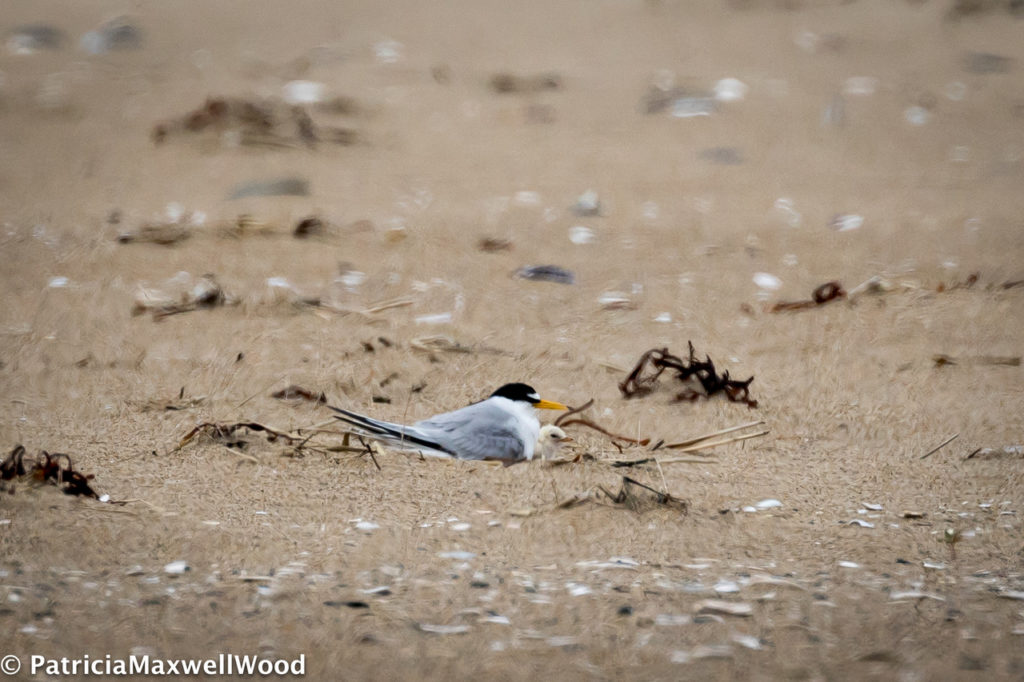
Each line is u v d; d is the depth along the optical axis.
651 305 13.94
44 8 33.91
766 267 15.50
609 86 26.88
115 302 13.81
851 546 7.87
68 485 8.50
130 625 6.72
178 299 13.86
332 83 26.62
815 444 9.99
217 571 7.38
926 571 7.51
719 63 28.72
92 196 18.83
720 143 22.67
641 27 32.31
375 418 10.47
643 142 22.78
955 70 27.55
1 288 14.32
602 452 9.76
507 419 9.48
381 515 8.28
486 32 32.03
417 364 11.85
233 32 31.83
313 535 7.93
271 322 13.12
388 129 23.39
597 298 14.20
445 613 6.92
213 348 12.27
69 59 28.89
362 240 16.48
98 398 10.86
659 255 16.03
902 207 18.45
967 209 18.20
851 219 17.50
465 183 19.86
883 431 10.23
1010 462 9.48
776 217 17.94
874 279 14.34
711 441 9.99
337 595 7.11
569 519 8.23
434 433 9.41
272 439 9.75
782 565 7.58
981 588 7.28
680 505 8.50
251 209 17.88
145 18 32.91
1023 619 6.88
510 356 12.13
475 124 23.95
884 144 22.58
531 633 6.70
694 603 7.05
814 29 31.47
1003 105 24.91
